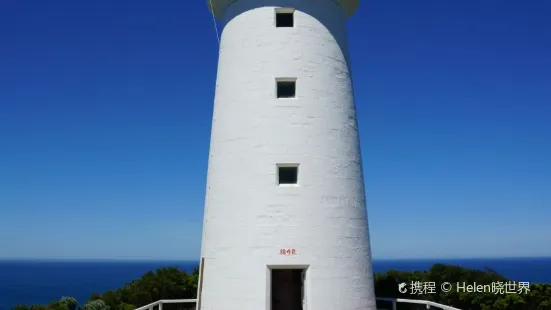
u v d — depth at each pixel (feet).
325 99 46.78
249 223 43.45
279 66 46.70
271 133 45.03
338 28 50.62
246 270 42.52
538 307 67.87
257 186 44.04
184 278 83.82
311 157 44.70
